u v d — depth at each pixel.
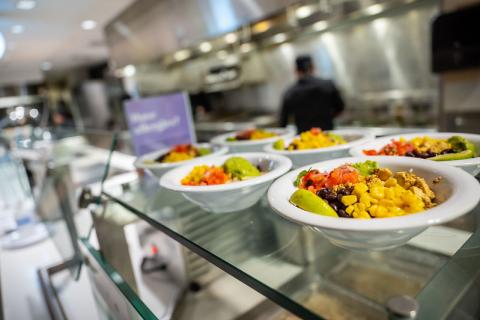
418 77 2.73
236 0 2.75
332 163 0.71
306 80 2.24
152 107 1.30
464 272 0.48
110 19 4.11
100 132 1.89
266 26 2.84
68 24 3.97
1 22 3.47
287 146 0.97
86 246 1.04
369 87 3.08
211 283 0.89
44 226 1.73
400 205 0.49
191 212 0.87
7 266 1.42
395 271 0.50
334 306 0.46
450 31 2.01
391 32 2.78
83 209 1.07
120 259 0.92
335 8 2.41
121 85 6.35
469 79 2.12
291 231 0.71
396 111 2.92
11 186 2.28
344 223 0.44
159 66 4.69
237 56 4.12
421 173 0.60
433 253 0.53
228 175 0.78
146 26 3.73
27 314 1.11
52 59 6.24
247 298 0.81
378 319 0.42
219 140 1.23
